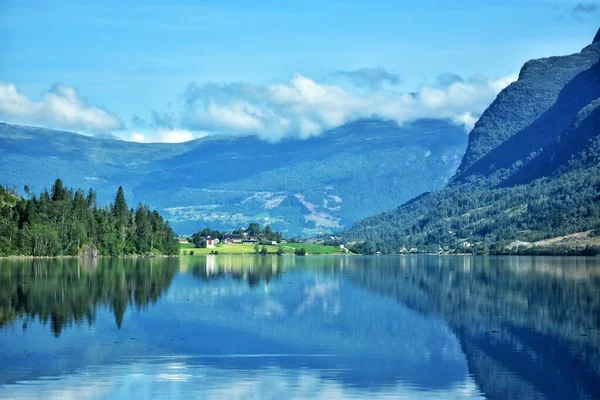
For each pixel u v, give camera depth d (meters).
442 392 83.50
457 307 148.25
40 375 88.44
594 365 95.31
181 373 90.00
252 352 102.06
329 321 128.75
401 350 104.12
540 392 83.62
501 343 109.50
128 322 125.06
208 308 143.88
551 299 162.38
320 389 84.38
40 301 152.25
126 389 83.56
